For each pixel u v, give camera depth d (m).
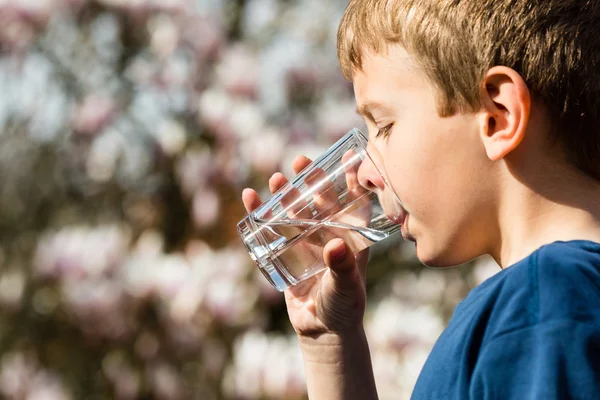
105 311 6.07
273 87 6.30
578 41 1.94
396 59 2.04
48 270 6.16
